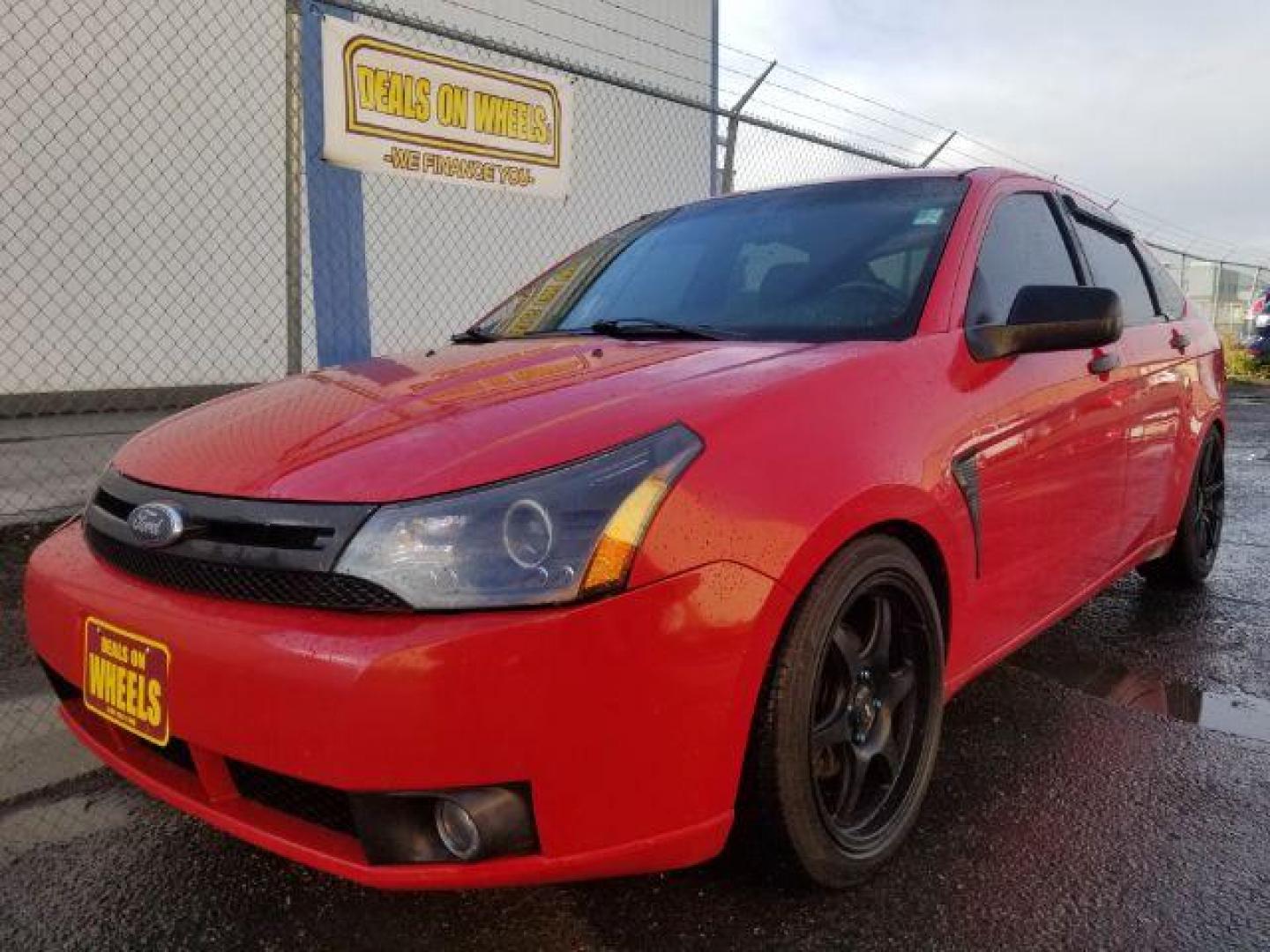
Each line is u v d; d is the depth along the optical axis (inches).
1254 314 654.5
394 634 61.6
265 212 376.2
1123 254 149.7
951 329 96.4
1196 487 161.8
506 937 74.6
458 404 78.8
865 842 81.7
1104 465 119.3
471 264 381.7
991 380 96.7
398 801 62.7
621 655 63.6
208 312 363.3
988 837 89.3
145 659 69.9
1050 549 107.6
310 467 70.7
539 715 61.7
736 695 68.4
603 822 64.6
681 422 71.3
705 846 69.1
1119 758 105.5
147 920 76.8
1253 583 176.9
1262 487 278.2
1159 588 170.9
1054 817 92.8
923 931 75.4
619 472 66.7
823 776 79.8
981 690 125.1
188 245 355.9
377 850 63.6
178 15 344.8
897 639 86.7
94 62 327.6
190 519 70.8
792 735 72.4
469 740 60.9
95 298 335.6
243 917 77.4
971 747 108.2
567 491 65.2
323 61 213.9
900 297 98.7
